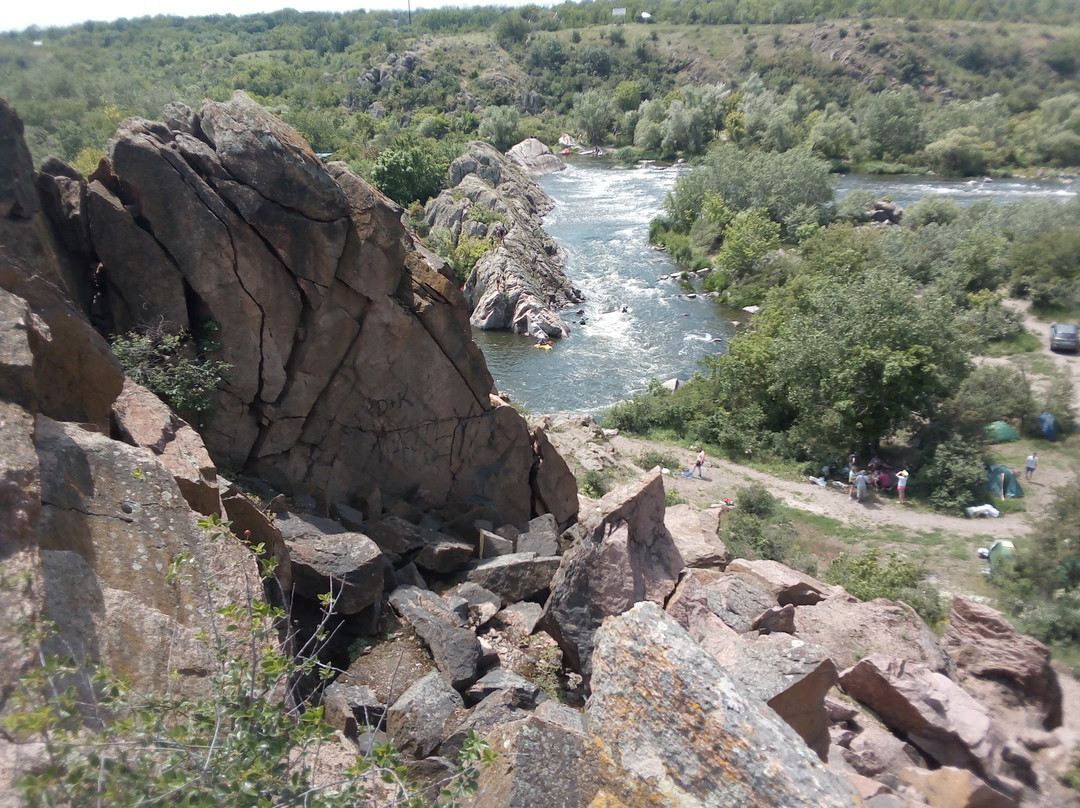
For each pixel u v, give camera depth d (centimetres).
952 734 1100
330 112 11169
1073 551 2050
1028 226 5066
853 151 9225
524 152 10819
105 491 738
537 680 1158
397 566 1424
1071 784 1091
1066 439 3170
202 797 405
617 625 561
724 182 6775
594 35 15400
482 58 14662
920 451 3036
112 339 1271
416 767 845
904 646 1318
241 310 1379
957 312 4406
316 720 502
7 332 723
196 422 1384
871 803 920
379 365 1532
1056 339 4025
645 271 6138
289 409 1470
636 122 12112
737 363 3578
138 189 1280
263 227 1354
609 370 4322
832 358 3150
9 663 489
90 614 617
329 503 1482
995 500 2734
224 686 518
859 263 4991
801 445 3256
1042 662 1290
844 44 11312
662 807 489
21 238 995
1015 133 7225
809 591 1589
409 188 7662
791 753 467
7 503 588
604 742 534
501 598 1391
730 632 1124
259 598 759
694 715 500
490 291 5150
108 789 388
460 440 1681
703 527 2039
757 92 11350
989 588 2138
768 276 5384
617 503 1186
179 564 611
